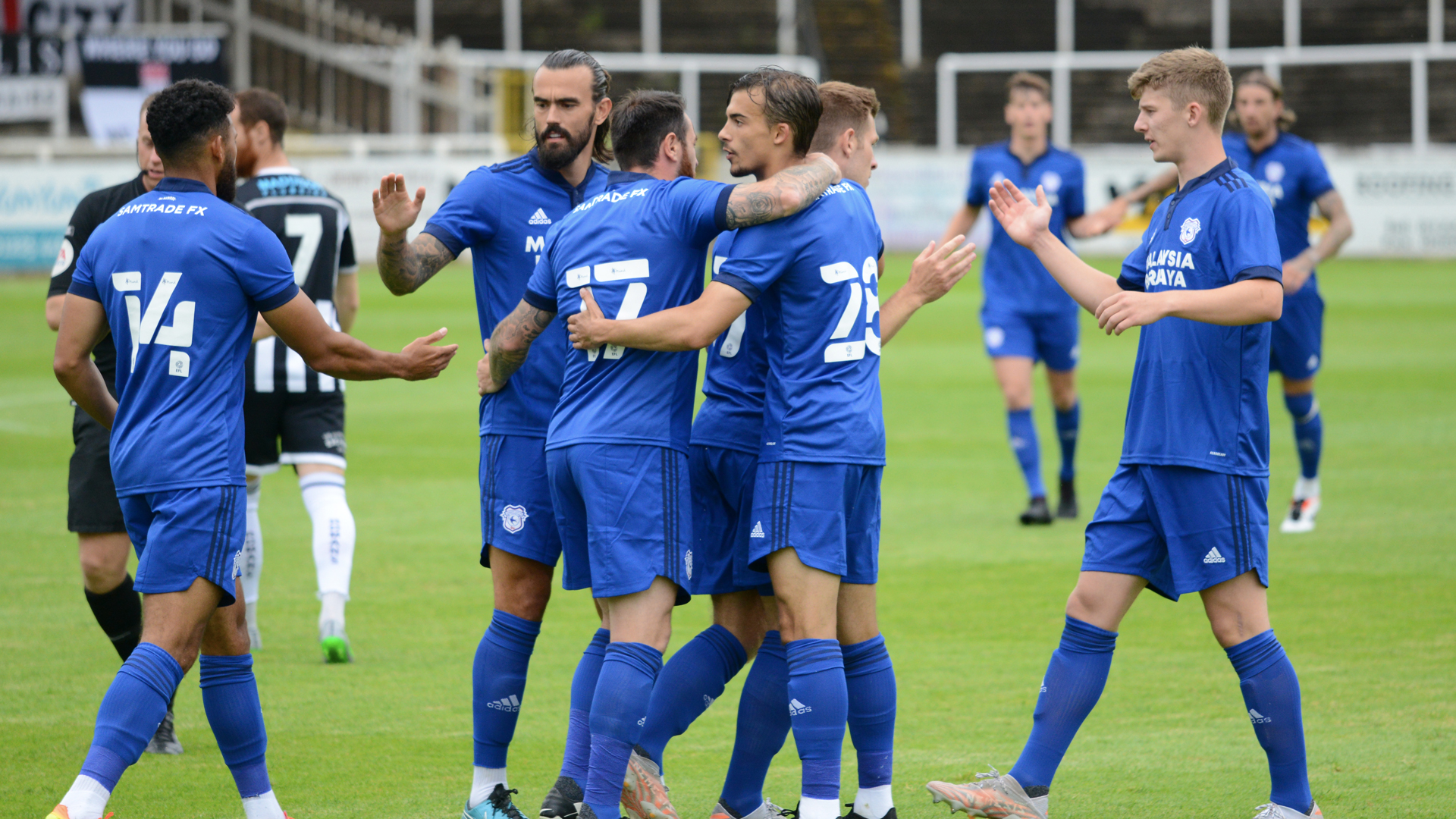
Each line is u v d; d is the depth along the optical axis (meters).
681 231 14.02
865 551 14.44
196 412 13.64
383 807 15.23
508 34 125.50
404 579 25.73
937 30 133.62
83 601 24.08
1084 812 14.81
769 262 13.77
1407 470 34.81
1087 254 100.88
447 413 46.41
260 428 21.30
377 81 115.56
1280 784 14.20
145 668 13.32
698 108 123.88
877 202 103.44
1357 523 29.12
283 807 15.20
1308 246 29.83
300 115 115.12
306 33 116.88
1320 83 127.44
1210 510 14.05
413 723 18.06
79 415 17.81
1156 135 14.54
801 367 14.05
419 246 15.59
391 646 21.58
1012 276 30.73
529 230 15.96
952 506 32.19
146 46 96.50
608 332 13.62
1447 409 44.09
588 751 14.62
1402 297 78.50
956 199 102.44
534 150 16.33
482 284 16.20
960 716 18.14
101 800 12.95
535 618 15.40
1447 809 14.62
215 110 14.05
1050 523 30.22
